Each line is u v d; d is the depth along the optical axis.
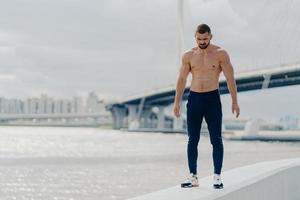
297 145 97.31
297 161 4.89
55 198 37.84
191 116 3.55
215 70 3.52
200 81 3.51
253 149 85.75
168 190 3.29
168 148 101.94
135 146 107.69
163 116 116.56
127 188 41.69
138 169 56.41
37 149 107.19
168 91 93.75
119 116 131.38
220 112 3.52
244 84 73.38
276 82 72.56
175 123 122.25
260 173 3.99
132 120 123.06
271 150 84.38
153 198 3.00
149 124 129.62
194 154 3.51
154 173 51.94
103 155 81.56
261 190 3.90
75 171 56.06
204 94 3.51
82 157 77.62
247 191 3.62
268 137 106.50
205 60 3.51
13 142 151.75
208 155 76.12
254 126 106.56
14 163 68.25
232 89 3.55
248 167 4.38
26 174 54.12
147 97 104.12
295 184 4.75
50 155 83.88
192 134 3.55
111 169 57.19
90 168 58.97
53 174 53.31
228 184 3.48
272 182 4.14
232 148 87.56
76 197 38.06
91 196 38.09
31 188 43.69
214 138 3.48
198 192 3.22
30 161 71.62
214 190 3.30
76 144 127.38
